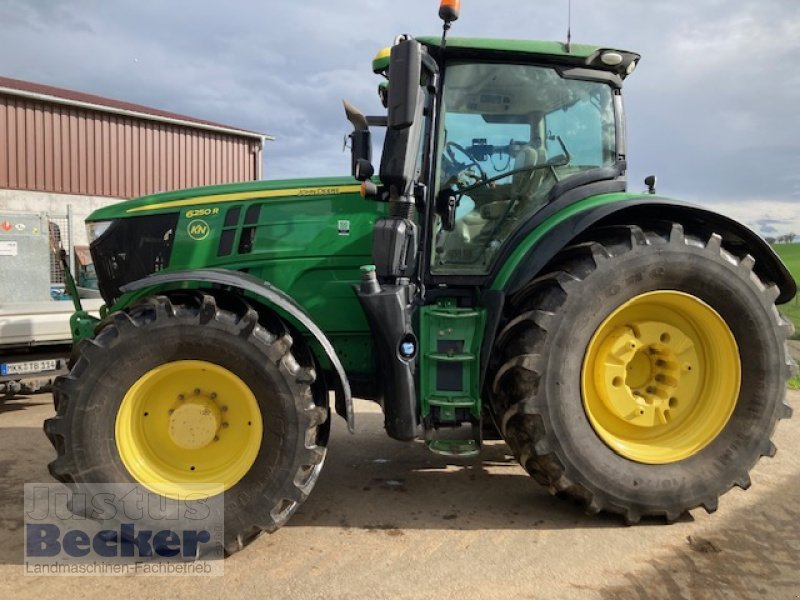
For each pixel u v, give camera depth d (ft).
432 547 9.36
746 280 10.11
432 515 10.52
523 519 10.33
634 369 10.85
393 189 10.00
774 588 8.19
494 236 11.04
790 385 20.43
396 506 10.90
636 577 8.47
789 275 11.09
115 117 49.80
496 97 10.87
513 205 11.07
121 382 9.10
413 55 9.23
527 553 9.16
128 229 11.89
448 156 10.87
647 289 9.93
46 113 46.57
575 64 10.93
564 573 8.59
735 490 11.33
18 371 16.96
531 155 11.04
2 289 21.13
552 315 9.58
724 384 10.45
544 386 9.59
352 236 11.25
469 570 8.68
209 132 54.95
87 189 48.65
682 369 10.64
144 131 51.34
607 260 9.73
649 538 9.61
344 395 9.55
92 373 9.02
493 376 10.27
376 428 15.84
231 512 9.09
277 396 9.14
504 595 8.06
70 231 28.19
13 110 45.09
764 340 10.22
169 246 11.62
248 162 57.77
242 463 9.34
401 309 9.71
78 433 8.99
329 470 12.75
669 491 9.90
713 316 10.26
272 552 9.23
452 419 10.09
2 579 8.46
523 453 9.96
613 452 9.96
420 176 10.63
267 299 9.50
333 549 9.31
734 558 8.96
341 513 10.60
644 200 9.97
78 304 14.32
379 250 9.84
